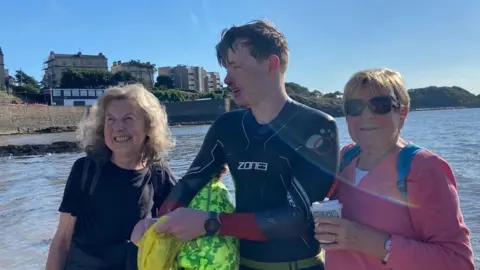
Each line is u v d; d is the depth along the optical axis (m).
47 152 37.00
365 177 2.65
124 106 3.49
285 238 2.73
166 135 3.76
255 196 2.79
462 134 43.03
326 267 2.73
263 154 2.77
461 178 15.98
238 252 2.79
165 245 2.62
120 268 3.38
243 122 2.94
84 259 3.38
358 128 2.65
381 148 2.63
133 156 3.57
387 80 2.58
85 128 3.57
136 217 3.44
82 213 3.45
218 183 3.04
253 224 2.57
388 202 2.52
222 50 2.84
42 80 143.50
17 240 9.66
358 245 2.38
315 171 2.64
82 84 111.31
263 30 2.73
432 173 2.40
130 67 145.88
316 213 2.44
